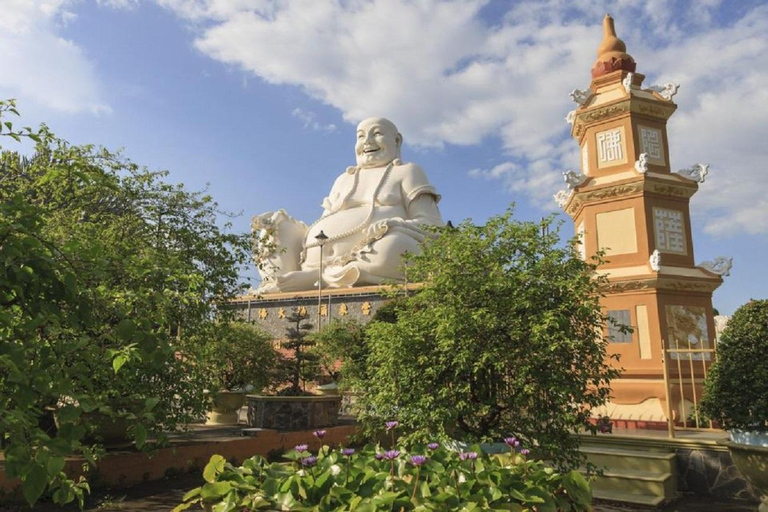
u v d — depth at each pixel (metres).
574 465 7.78
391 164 34.50
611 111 14.25
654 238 13.13
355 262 30.16
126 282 8.20
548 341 7.15
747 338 8.18
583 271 8.05
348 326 22.84
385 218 32.22
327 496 4.04
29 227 4.03
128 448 10.45
